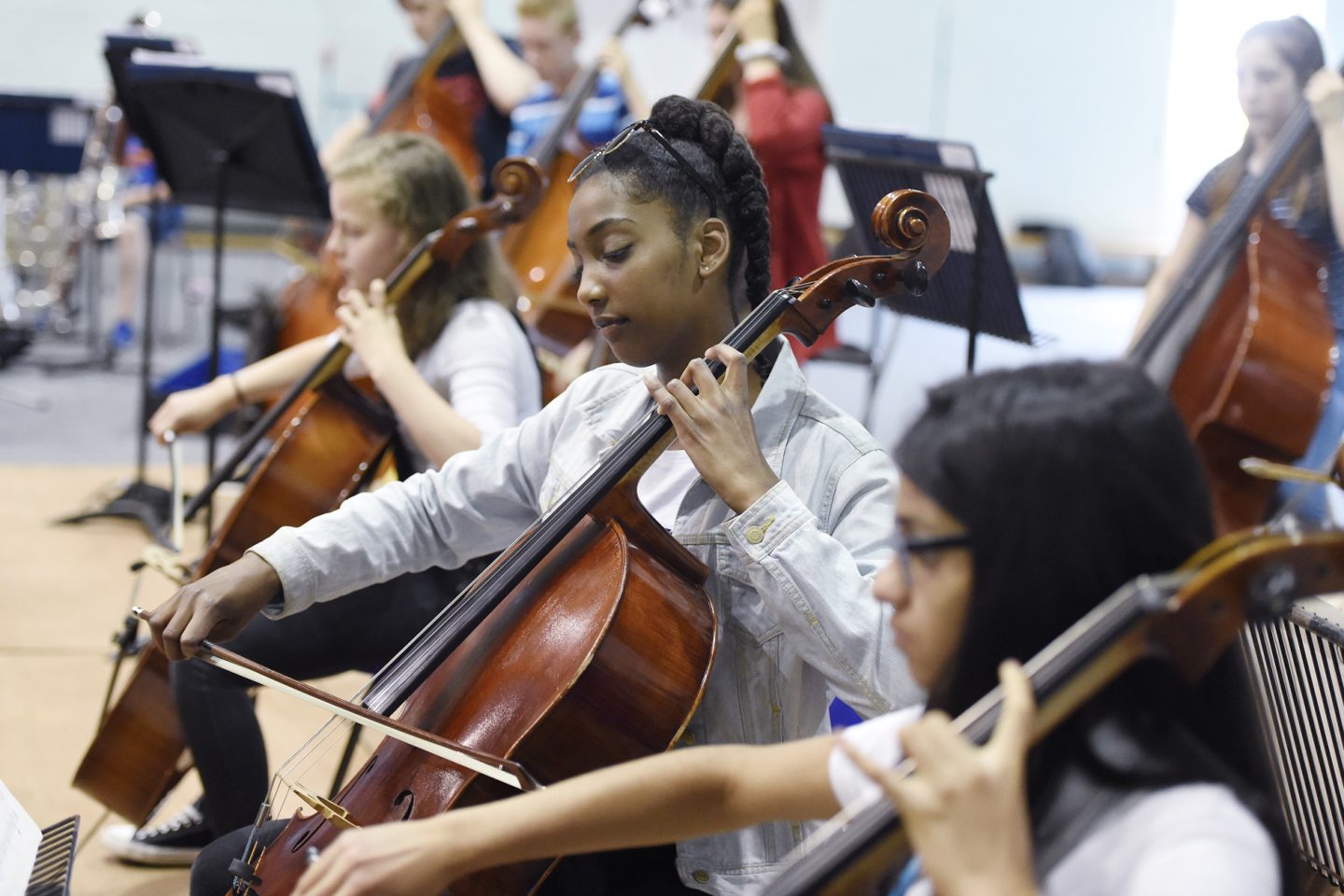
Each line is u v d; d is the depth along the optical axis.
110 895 2.10
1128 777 0.85
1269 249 2.42
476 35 4.22
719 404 1.32
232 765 1.93
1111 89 8.53
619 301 1.41
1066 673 0.77
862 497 1.38
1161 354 2.48
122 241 6.46
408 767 1.35
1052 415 0.87
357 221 2.25
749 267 1.50
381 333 2.09
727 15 3.86
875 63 8.38
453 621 1.42
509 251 3.54
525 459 1.60
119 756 2.07
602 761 1.30
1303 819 1.46
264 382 2.43
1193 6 8.38
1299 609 1.42
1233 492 2.45
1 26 8.23
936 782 0.73
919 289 1.45
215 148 3.54
